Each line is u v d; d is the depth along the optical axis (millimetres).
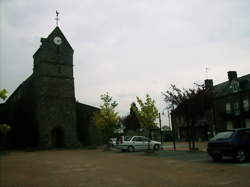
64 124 41281
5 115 40062
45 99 40500
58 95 41688
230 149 13594
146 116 25297
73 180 10484
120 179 10305
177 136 53156
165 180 9648
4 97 9320
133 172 12055
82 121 44281
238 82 40156
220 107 43625
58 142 41375
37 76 42219
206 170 11586
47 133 39625
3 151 33688
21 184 9898
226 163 13773
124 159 19016
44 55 41594
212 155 14664
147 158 19000
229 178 9531
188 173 11039
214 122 44625
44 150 36969
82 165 15930
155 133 54719
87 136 43875
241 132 14133
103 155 24125
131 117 66562
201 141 46031
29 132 40656
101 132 44250
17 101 42281
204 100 23125
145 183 9234
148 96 25812
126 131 58562
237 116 39719
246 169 11445
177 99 23859
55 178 11133
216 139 14469
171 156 19500
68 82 42906
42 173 12812
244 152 13812
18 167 15609
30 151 34688
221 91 44312
